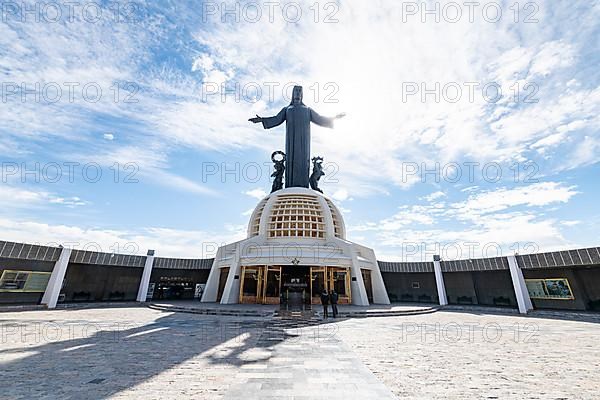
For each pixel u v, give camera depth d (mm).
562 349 11133
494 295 32375
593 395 6418
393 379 7340
